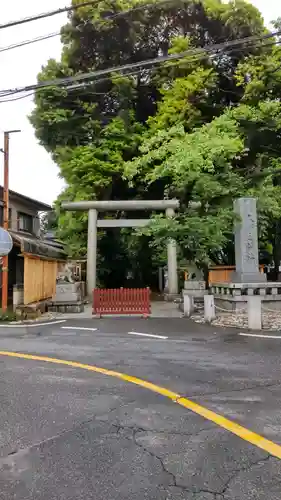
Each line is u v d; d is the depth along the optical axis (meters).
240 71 19.62
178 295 19.05
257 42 19.42
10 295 18.28
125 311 13.34
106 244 24.66
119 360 6.64
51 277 17.28
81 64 22.36
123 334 9.48
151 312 14.16
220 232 13.45
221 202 14.20
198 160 13.32
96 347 7.85
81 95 21.72
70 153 21.58
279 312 12.63
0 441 3.46
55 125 21.17
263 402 4.43
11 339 8.98
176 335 9.20
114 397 4.64
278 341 8.23
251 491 2.66
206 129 15.80
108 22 20.20
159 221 13.82
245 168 19.38
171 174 14.89
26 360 6.69
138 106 24.39
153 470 2.94
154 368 6.06
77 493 2.65
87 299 18.45
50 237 28.27
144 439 3.47
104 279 25.70
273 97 19.34
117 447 3.32
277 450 3.24
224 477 2.84
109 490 2.69
